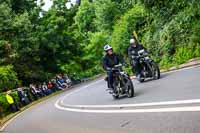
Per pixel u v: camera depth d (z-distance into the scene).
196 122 6.18
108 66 12.29
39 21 43.28
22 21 34.25
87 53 56.41
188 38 19.28
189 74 12.70
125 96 12.40
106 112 10.08
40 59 41.91
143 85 13.38
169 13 22.30
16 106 23.27
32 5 41.97
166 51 20.58
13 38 33.88
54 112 14.41
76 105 14.50
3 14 33.19
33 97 29.02
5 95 23.69
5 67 31.97
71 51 47.28
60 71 45.97
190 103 7.70
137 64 14.37
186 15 19.86
